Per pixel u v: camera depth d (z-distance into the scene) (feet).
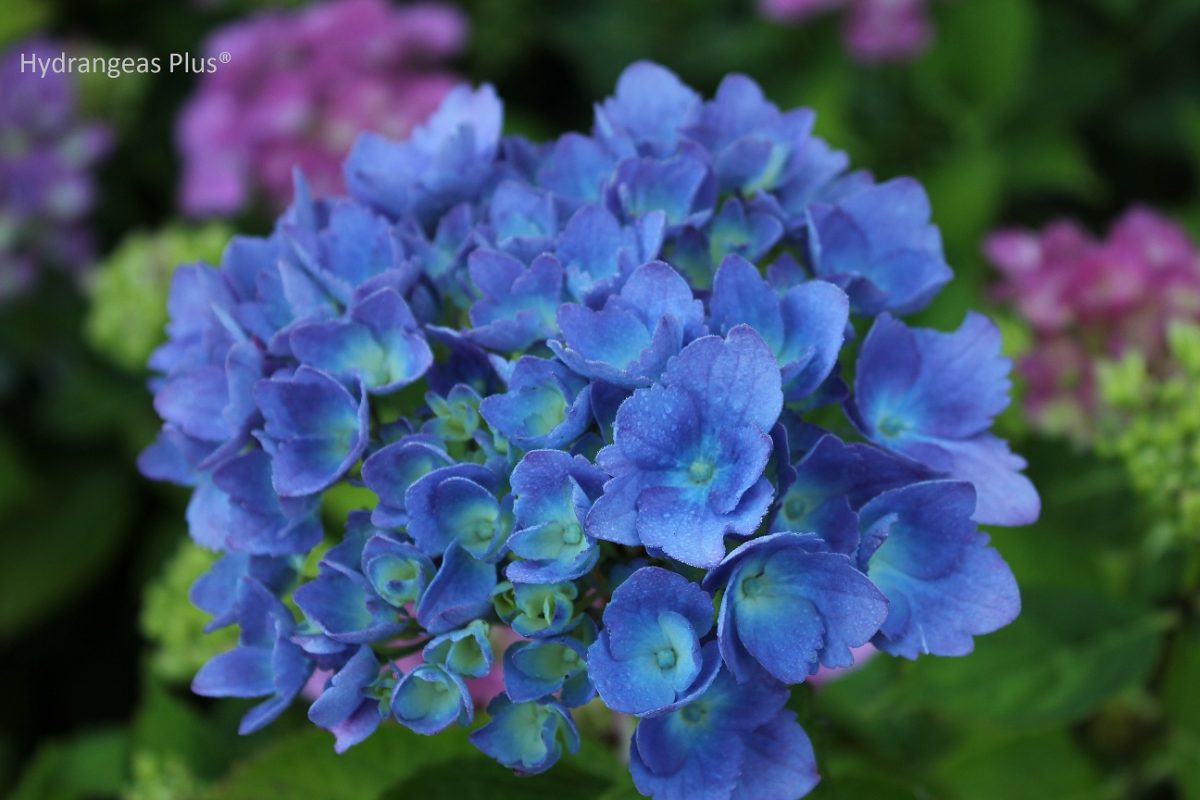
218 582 1.65
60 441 3.35
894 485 1.54
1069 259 2.45
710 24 3.52
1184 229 2.87
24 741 3.04
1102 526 2.14
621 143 1.68
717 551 1.44
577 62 3.67
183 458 1.69
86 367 3.26
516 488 1.48
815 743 1.58
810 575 1.48
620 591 1.45
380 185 1.69
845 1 3.23
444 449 1.54
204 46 3.47
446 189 1.69
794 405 1.56
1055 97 3.38
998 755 2.03
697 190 1.63
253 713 1.56
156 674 2.21
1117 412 2.15
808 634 1.48
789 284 1.60
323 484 1.56
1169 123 3.42
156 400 1.63
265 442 1.57
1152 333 2.29
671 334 1.49
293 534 1.59
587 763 1.70
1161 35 3.38
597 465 1.47
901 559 1.55
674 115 1.75
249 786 1.75
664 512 1.47
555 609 1.49
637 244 1.58
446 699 1.52
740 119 1.73
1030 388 2.37
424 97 3.10
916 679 1.88
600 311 1.53
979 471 1.61
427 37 3.17
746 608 1.49
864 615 1.47
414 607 1.53
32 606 3.11
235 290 1.67
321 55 3.05
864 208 1.67
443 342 1.61
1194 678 1.94
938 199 2.76
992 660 1.88
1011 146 3.28
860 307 1.62
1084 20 3.45
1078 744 2.04
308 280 1.63
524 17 3.52
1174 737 1.99
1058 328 2.37
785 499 1.52
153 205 3.68
